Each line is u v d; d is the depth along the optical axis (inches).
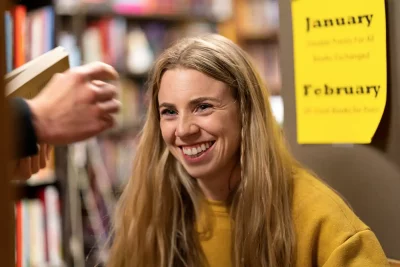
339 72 48.4
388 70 45.5
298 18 50.9
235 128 45.5
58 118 31.0
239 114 45.8
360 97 47.2
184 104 44.1
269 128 46.9
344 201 47.0
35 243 94.3
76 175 103.4
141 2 123.0
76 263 99.9
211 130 44.2
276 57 145.7
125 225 52.5
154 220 51.0
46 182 97.8
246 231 45.9
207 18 134.2
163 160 50.8
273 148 46.5
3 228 16.2
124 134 122.6
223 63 44.6
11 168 16.7
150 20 129.9
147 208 51.4
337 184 50.1
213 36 47.1
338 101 48.8
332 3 48.2
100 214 108.3
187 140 44.6
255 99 46.1
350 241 42.0
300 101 51.8
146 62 124.6
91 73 33.3
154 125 50.3
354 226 43.2
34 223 94.1
